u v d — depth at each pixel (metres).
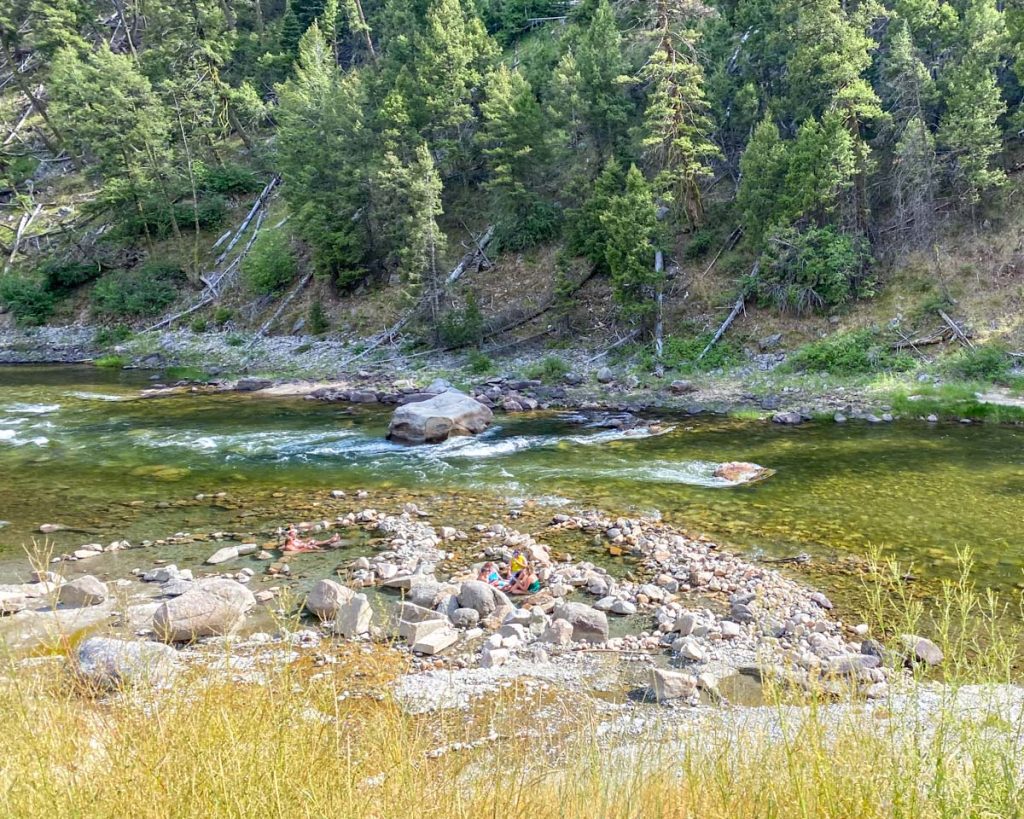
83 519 16.59
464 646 10.25
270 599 11.89
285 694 4.81
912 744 4.30
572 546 14.47
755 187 34.19
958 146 31.83
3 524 16.31
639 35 38.09
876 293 31.86
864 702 5.61
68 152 63.53
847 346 29.88
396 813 4.00
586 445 22.94
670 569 13.07
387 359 37.88
